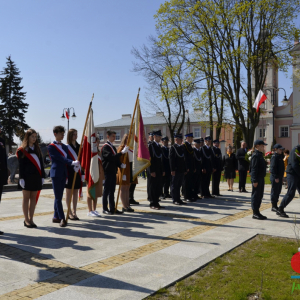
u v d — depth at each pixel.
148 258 4.88
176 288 3.86
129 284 3.91
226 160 14.34
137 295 3.62
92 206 8.52
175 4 22.97
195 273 4.37
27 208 6.75
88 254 5.03
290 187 8.20
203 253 5.14
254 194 8.04
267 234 6.44
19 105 49.50
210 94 24.47
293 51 23.55
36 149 6.76
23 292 3.66
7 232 6.34
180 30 23.31
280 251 5.32
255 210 8.04
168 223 7.37
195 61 23.81
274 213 8.88
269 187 16.62
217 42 23.14
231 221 7.71
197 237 6.13
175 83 25.97
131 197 10.28
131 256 4.97
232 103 23.94
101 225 7.07
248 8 21.45
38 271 4.30
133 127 8.88
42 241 5.72
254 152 8.13
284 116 44.25
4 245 5.43
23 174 6.57
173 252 5.18
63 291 3.70
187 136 10.91
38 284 3.89
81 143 6.98
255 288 3.89
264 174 8.09
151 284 3.91
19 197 12.01
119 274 4.22
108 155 8.20
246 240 5.95
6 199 11.37
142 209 9.28
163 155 11.58
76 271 4.32
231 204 10.44
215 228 6.91
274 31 22.53
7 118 48.50
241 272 4.41
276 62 23.41
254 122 23.95
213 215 8.43
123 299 3.52
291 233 6.51
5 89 49.34
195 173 11.18
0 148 6.24
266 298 3.62
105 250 5.25
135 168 8.34
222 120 26.30
